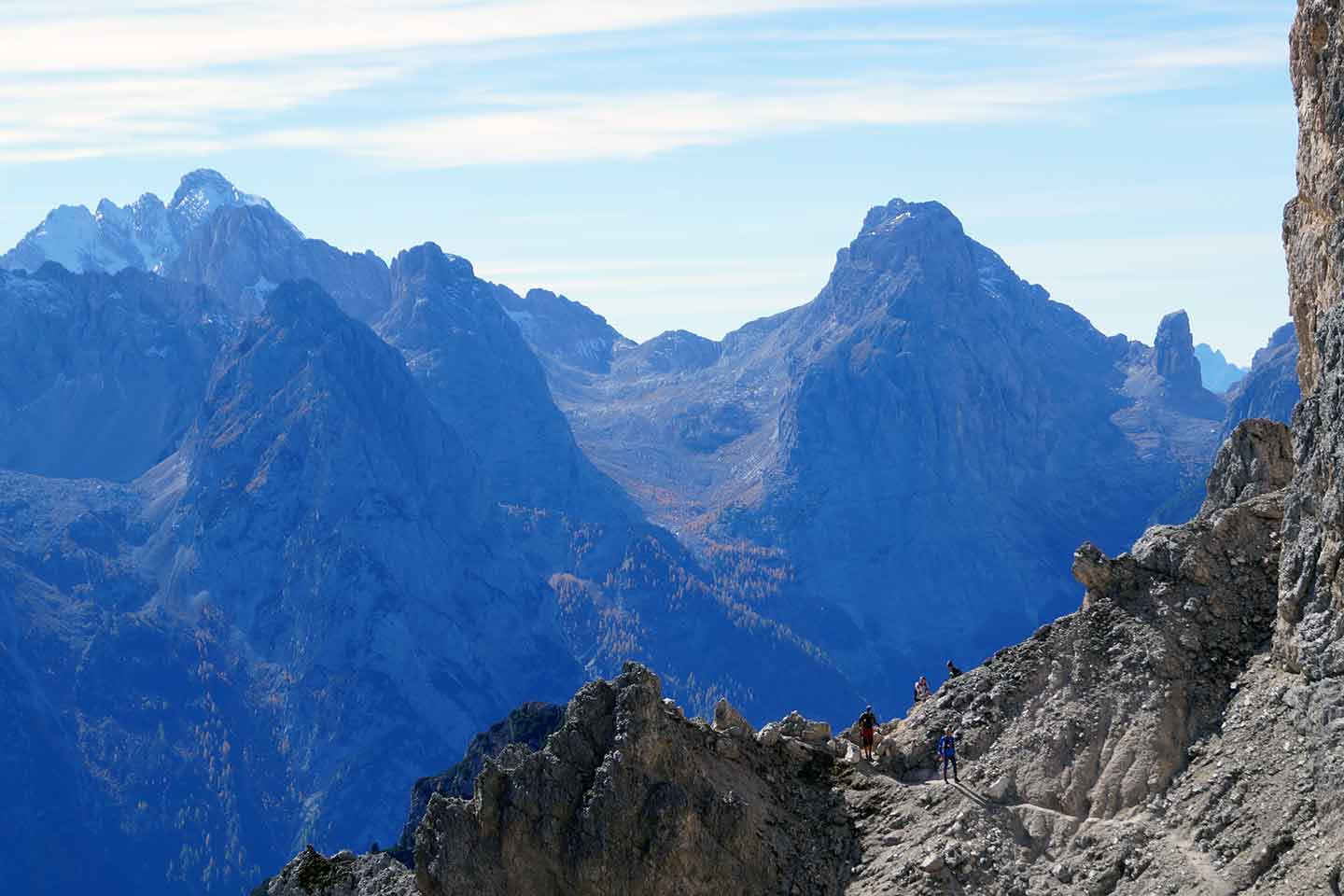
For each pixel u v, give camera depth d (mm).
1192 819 57281
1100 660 63531
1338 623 58312
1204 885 54719
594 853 60344
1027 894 57438
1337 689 57000
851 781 64375
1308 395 65500
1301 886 52750
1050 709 62938
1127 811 58844
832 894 60250
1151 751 59938
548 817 61312
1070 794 60219
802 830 62875
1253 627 62969
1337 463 59281
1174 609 63812
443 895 61344
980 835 59656
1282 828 54969
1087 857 57812
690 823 60500
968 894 58000
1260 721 58844
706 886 60156
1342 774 54750
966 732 64000
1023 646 65625
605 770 61250
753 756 65688
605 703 63500
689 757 62938
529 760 62312
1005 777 61531
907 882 58781
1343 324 61312
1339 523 58906
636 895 60000
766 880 60875
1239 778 57531
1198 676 61875
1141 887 55906
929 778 63406
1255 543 65438
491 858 61438
